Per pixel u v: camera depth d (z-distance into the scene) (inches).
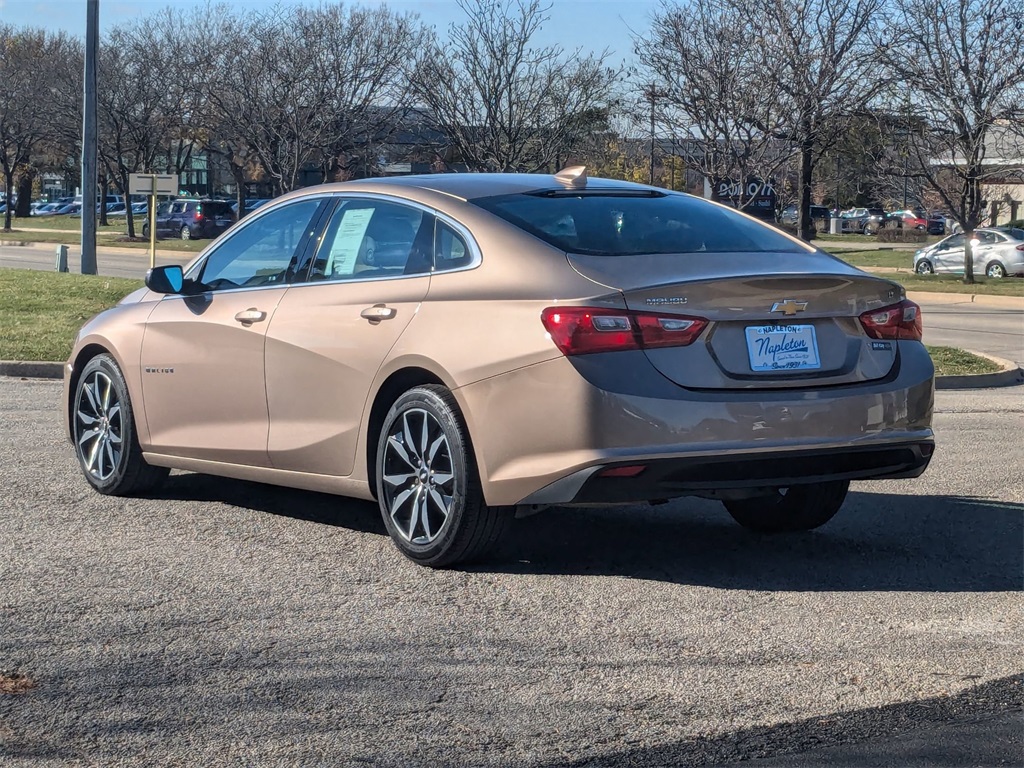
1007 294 1103.6
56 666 163.3
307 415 230.5
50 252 1705.2
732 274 197.5
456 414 203.3
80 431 278.5
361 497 226.8
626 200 227.9
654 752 137.8
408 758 135.5
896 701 153.7
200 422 252.1
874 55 1079.0
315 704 150.8
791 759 136.7
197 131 2028.8
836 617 187.3
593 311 189.0
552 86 1346.0
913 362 211.3
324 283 233.3
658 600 195.6
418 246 219.8
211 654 168.6
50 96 2044.8
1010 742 142.1
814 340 201.5
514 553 224.2
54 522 245.9
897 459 208.7
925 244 2185.0
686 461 189.2
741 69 1091.3
